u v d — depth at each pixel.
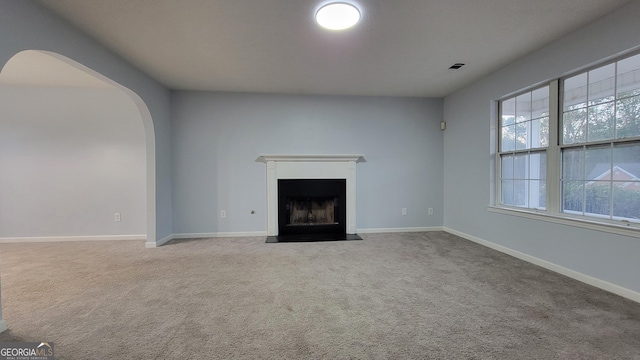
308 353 1.58
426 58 3.19
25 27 1.98
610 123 2.44
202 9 2.19
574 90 2.74
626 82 2.33
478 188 4.01
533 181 3.22
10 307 2.12
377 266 3.04
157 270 2.93
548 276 2.73
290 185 4.55
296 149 4.61
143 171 4.37
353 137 4.72
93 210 4.33
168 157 4.25
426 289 2.44
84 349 1.62
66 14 2.23
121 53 2.98
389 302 2.20
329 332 1.79
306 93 4.55
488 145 3.79
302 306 2.14
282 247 3.83
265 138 4.54
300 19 2.35
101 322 1.91
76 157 4.29
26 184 4.22
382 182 4.80
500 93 3.53
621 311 2.03
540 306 2.12
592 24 2.46
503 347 1.63
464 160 4.32
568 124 2.81
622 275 2.29
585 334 1.75
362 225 4.79
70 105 4.26
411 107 4.82
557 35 2.69
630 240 2.23
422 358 1.54
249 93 4.49
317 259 3.30
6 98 4.16
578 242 2.63
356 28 2.51
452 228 4.66
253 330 1.81
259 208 4.56
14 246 3.94
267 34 2.60
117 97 4.33
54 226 4.27
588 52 2.50
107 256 3.43
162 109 4.06
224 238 4.35
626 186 2.34
